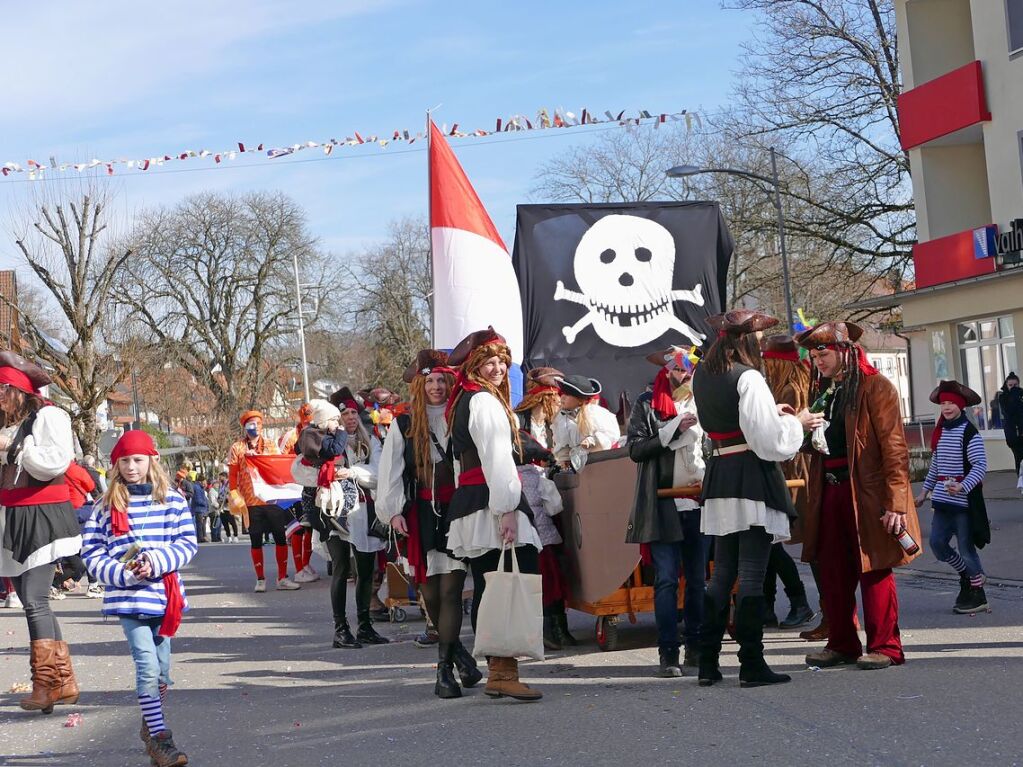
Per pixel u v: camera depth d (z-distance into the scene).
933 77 27.14
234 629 10.43
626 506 7.35
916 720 5.32
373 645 9.05
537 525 8.00
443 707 6.38
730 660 7.33
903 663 6.73
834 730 5.24
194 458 56.28
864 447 6.65
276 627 10.44
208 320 51.00
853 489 6.64
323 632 9.95
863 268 33.78
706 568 7.68
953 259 25.67
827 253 35.28
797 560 13.31
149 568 5.45
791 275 36.09
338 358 58.31
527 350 11.33
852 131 32.78
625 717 5.79
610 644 8.04
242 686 7.50
